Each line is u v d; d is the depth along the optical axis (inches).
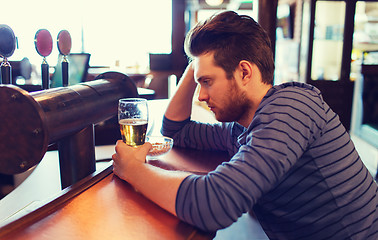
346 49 183.8
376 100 137.3
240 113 37.9
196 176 31.2
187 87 51.4
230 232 84.4
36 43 47.5
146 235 26.9
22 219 27.9
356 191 36.5
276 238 40.0
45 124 33.3
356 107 145.9
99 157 59.1
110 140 68.3
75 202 31.8
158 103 96.6
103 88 47.9
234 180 29.3
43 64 49.0
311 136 33.5
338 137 35.6
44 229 27.1
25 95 32.6
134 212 30.5
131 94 53.8
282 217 37.9
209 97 36.8
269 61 36.9
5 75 45.5
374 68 137.0
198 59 35.9
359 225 36.8
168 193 30.4
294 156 31.5
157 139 49.2
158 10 240.2
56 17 239.5
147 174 33.1
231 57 35.0
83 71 81.9
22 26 231.8
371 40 196.1
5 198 43.6
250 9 254.1
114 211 30.4
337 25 187.5
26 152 34.6
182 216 29.2
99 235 26.5
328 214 35.8
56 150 63.3
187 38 37.4
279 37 229.0
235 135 46.3
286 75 220.2
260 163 30.0
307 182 35.3
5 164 35.5
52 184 47.8
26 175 51.1
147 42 252.1
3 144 34.7
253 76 36.3
